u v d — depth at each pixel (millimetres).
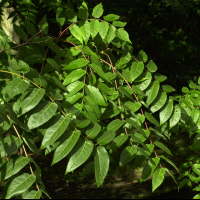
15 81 1461
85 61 1802
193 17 10086
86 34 2021
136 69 1955
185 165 2217
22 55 1970
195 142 2020
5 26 3607
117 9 7820
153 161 1646
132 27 9594
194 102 2012
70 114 1471
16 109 1526
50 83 1815
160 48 9625
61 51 1998
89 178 6945
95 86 1843
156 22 10367
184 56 9875
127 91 1860
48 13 6020
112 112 1881
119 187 6332
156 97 1954
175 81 10398
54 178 6848
